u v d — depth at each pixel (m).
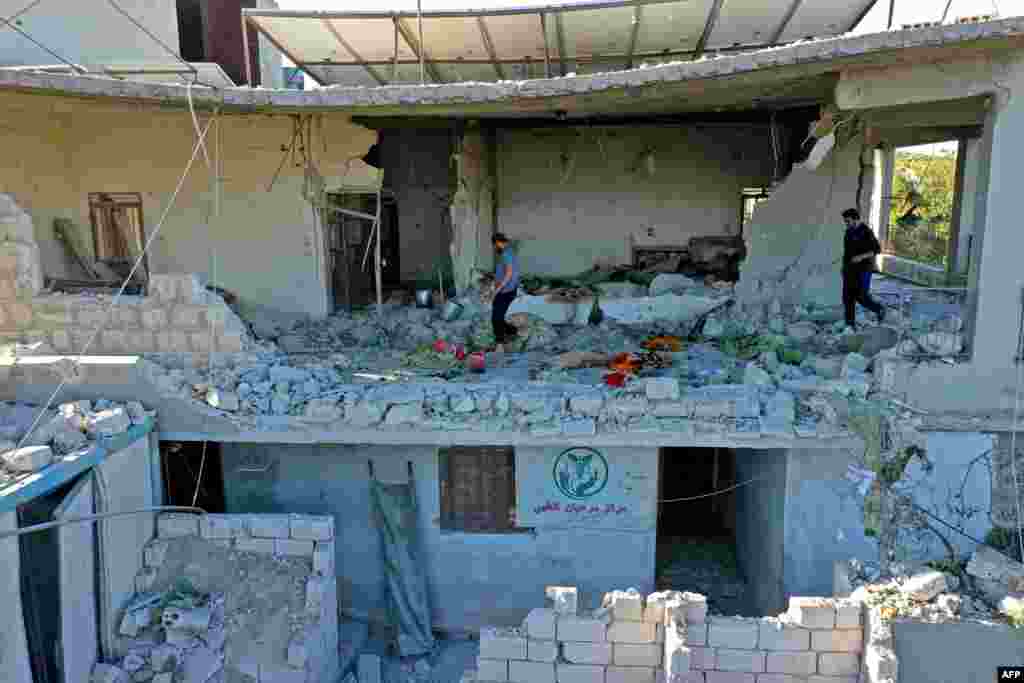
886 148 15.01
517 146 15.48
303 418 8.71
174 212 12.20
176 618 8.01
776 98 10.37
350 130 11.82
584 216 15.64
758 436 8.29
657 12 11.52
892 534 8.24
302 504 9.80
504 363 10.31
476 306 12.57
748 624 7.20
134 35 13.58
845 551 8.49
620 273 15.15
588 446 8.95
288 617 8.29
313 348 11.00
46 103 11.23
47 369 8.77
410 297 14.05
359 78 14.92
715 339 11.18
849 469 8.39
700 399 8.41
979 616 7.13
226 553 8.70
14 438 7.62
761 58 8.04
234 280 12.32
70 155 12.09
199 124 11.88
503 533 9.52
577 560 9.44
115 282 11.61
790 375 8.95
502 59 13.88
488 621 9.70
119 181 12.16
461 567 9.62
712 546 11.65
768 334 10.57
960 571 7.86
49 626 7.35
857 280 10.15
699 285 12.86
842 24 12.44
